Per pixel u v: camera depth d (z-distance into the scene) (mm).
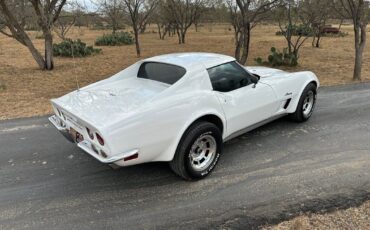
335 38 28969
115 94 3717
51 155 4527
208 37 32344
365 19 9469
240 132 4371
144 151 3254
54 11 13555
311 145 4645
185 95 3564
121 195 3520
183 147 3510
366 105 6598
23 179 3896
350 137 4910
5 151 4676
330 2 13617
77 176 3945
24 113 6586
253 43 24125
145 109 3234
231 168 4027
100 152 3135
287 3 12227
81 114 3279
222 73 4043
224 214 3143
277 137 4938
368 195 3352
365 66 12328
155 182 3768
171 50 20812
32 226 3045
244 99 4148
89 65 14398
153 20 42062
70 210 3277
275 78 4824
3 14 12312
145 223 3053
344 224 2906
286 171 3912
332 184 3582
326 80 9625
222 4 29438
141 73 4344
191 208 3256
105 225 3039
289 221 2992
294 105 5152
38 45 23625
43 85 9938
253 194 3455
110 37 25312
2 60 15977
